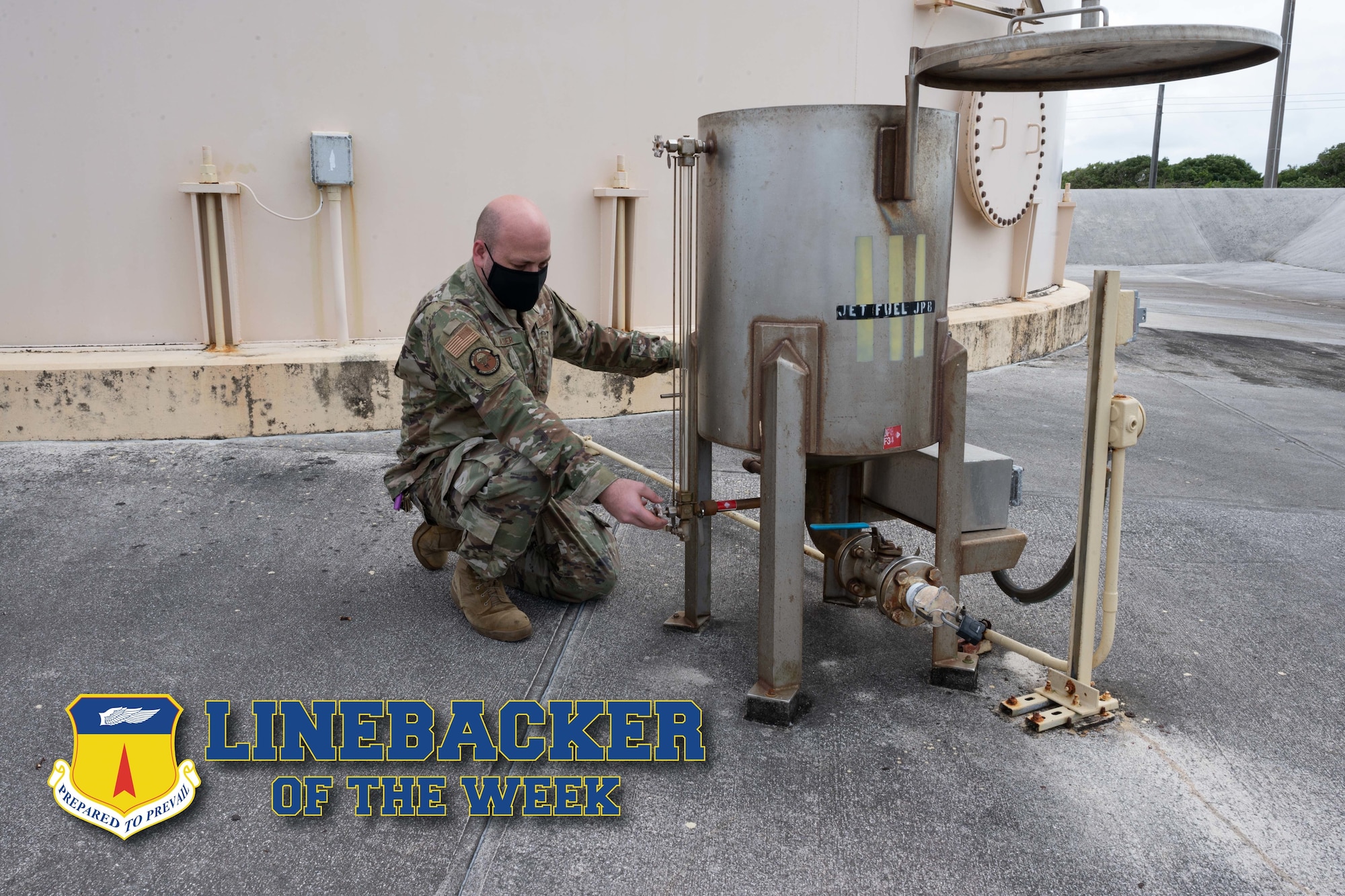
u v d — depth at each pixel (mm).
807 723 2291
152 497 3678
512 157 4719
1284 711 2400
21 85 4191
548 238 2402
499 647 2643
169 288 4473
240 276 4480
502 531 2535
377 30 4434
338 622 2768
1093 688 2307
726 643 2680
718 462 4410
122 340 4473
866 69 5434
